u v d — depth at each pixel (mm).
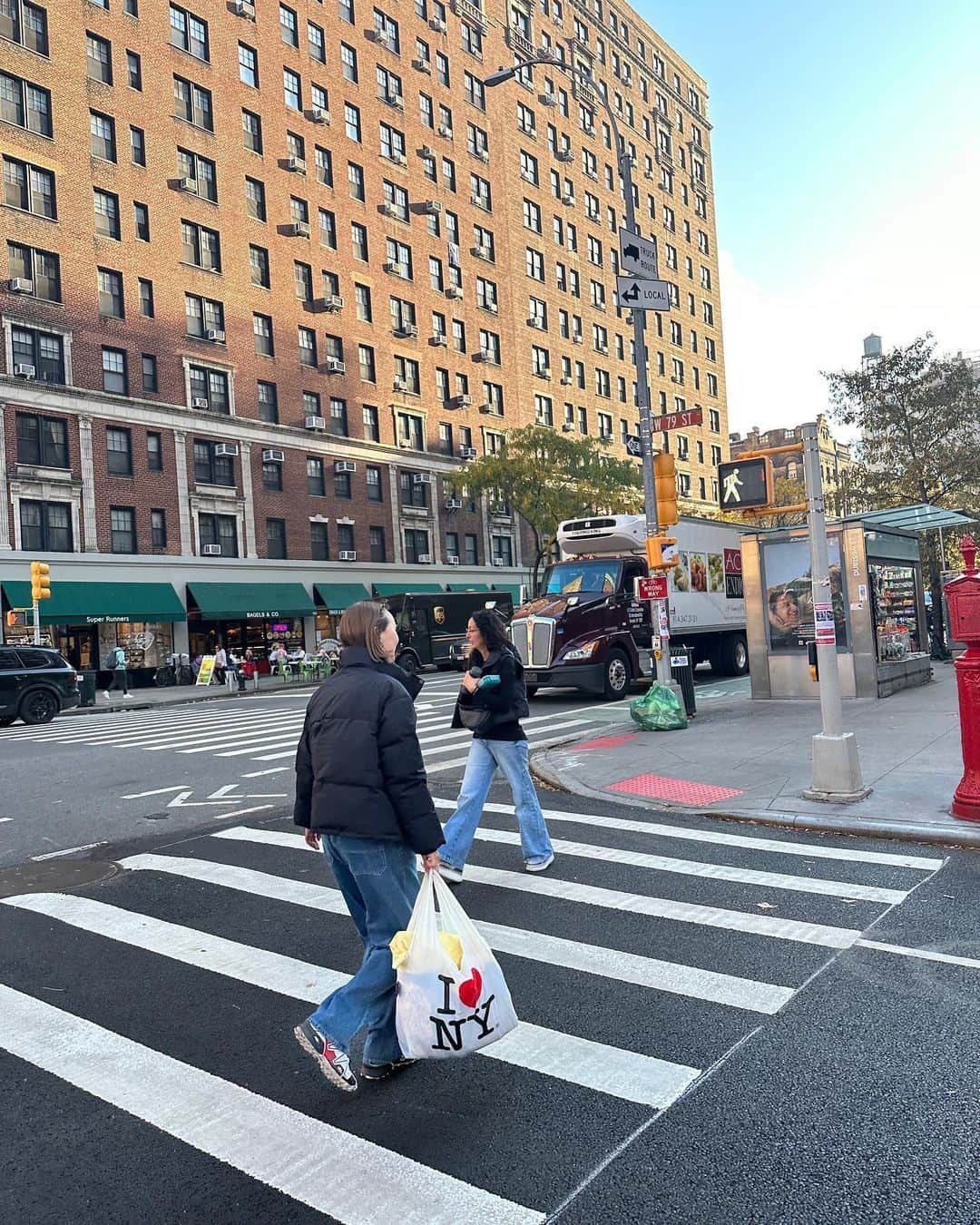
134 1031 4207
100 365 31875
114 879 6840
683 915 5477
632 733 12844
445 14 48188
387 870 3547
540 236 53969
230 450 35562
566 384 55031
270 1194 2922
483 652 6586
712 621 21406
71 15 31750
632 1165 2986
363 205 42719
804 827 7449
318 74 40938
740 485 8672
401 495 43812
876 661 14656
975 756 7094
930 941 4867
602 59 60281
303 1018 4277
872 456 28188
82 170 31719
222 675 34250
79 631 31859
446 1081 3611
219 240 36219
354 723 3533
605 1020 4082
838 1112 3248
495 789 9867
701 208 71500
